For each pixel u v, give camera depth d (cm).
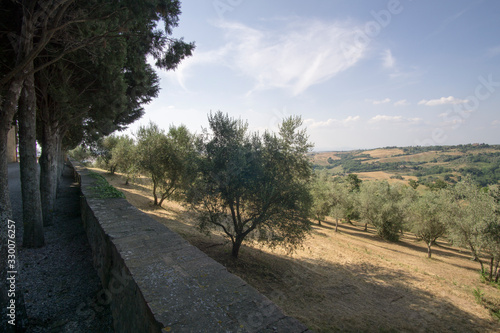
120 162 2395
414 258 1836
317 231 2261
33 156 611
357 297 880
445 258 2052
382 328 684
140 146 1658
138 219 502
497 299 1055
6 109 363
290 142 920
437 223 1886
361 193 2828
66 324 350
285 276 915
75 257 574
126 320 284
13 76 392
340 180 3216
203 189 888
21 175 601
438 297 1029
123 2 530
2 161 338
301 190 881
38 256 564
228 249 1050
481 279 1362
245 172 859
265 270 924
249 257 1029
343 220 3666
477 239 1355
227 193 877
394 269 1355
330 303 781
